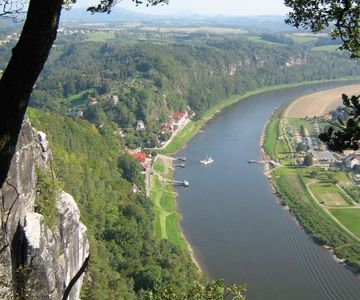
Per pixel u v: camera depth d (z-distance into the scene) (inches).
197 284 1048.2
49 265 1346.0
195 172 5866.1
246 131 7839.6
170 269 3031.5
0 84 417.7
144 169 5797.2
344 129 499.8
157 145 7121.1
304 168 5974.4
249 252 3841.0
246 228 4281.5
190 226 4323.3
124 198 4089.6
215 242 4003.4
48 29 414.3
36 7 407.5
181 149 6924.2
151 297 1063.6
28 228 1304.1
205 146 7032.5
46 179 1549.0
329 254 3814.0
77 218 1691.7
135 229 3484.3
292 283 3405.5
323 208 4734.3
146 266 2928.2
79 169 3516.2
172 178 5639.8
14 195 1257.4
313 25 727.1
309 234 4160.9
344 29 717.9
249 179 5600.4
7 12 428.8
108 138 6082.7
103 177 4242.1
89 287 2357.3
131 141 7190.0
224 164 6166.3
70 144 4515.3
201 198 4997.5
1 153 414.3
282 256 3782.0
